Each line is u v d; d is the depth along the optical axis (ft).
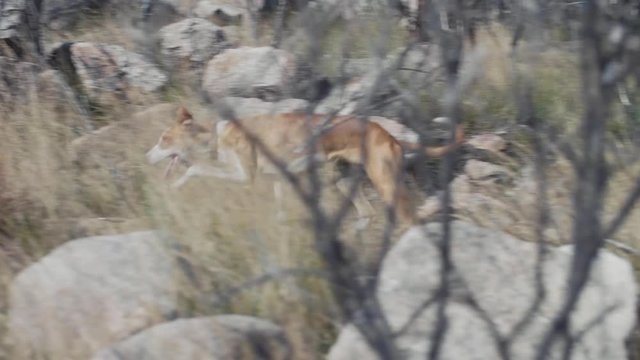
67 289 38.81
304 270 29.60
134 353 34.55
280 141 47.91
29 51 68.54
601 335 34.40
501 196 50.06
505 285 36.24
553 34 42.27
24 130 54.29
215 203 46.09
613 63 23.04
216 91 63.82
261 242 37.68
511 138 54.70
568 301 25.43
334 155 48.42
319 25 29.78
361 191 47.37
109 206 49.62
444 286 26.00
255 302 38.73
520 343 33.68
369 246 41.06
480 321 34.19
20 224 47.47
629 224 43.91
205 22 76.43
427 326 33.99
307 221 34.88
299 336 35.83
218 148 50.65
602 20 22.81
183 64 70.44
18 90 61.31
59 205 48.85
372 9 44.55
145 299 38.47
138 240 41.60
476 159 53.67
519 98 29.68
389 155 48.32
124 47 69.77
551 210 41.57
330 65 41.09
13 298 39.75
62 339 37.73
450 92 25.62
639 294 38.14
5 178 49.47
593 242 24.53
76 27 79.77
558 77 53.67
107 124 63.57
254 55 65.82
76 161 53.72
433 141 50.72
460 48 28.09
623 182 44.14
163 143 53.01
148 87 65.21
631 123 46.09
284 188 45.09
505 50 55.42
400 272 36.35
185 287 39.32
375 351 26.86
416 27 46.70
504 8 59.16
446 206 25.39
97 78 67.15
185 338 34.81
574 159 24.43
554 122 48.37
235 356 34.60
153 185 49.49
